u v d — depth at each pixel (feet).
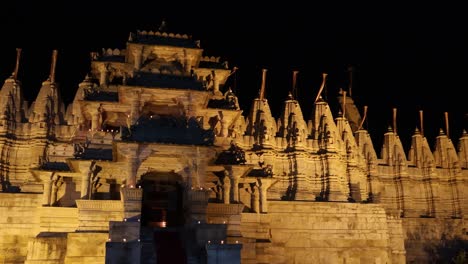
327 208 136.67
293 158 149.59
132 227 92.48
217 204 110.73
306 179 148.25
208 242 90.02
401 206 174.09
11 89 140.26
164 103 119.44
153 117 105.40
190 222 99.40
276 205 133.08
